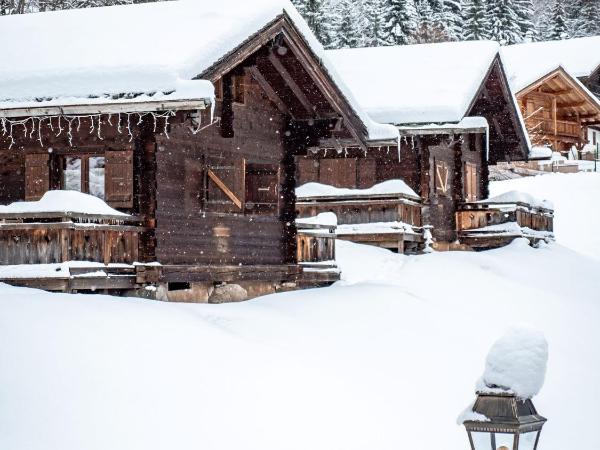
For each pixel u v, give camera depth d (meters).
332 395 13.02
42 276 15.41
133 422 10.77
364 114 22.59
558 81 59.62
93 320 13.31
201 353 13.23
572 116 65.12
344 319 17.92
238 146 20.61
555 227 40.44
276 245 21.88
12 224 15.73
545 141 62.00
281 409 12.09
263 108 21.58
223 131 19.81
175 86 16.42
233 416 11.53
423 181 29.72
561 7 96.94
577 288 27.00
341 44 74.62
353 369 14.58
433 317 19.50
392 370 15.12
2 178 18.67
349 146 23.53
